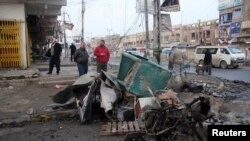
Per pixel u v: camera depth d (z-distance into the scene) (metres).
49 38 44.72
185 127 6.55
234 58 30.42
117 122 8.28
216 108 9.60
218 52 31.70
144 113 7.01
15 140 7.25
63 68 20.94
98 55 15.04
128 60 9.66
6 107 10.23
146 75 9.45
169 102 7.08
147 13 20.25
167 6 18.42
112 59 54.16
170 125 6.64
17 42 17.48
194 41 72.12
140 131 7.08
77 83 9.29
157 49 18.70
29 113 9.32
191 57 39.59
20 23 17.52
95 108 8.95
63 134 7.63
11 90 13.07
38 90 13.09
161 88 9.56
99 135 7.48
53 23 30.94
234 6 50.81
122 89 9.31
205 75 20.53
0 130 8.06
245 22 45.91
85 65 15.02
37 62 28.14
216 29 61.19
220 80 17.52
